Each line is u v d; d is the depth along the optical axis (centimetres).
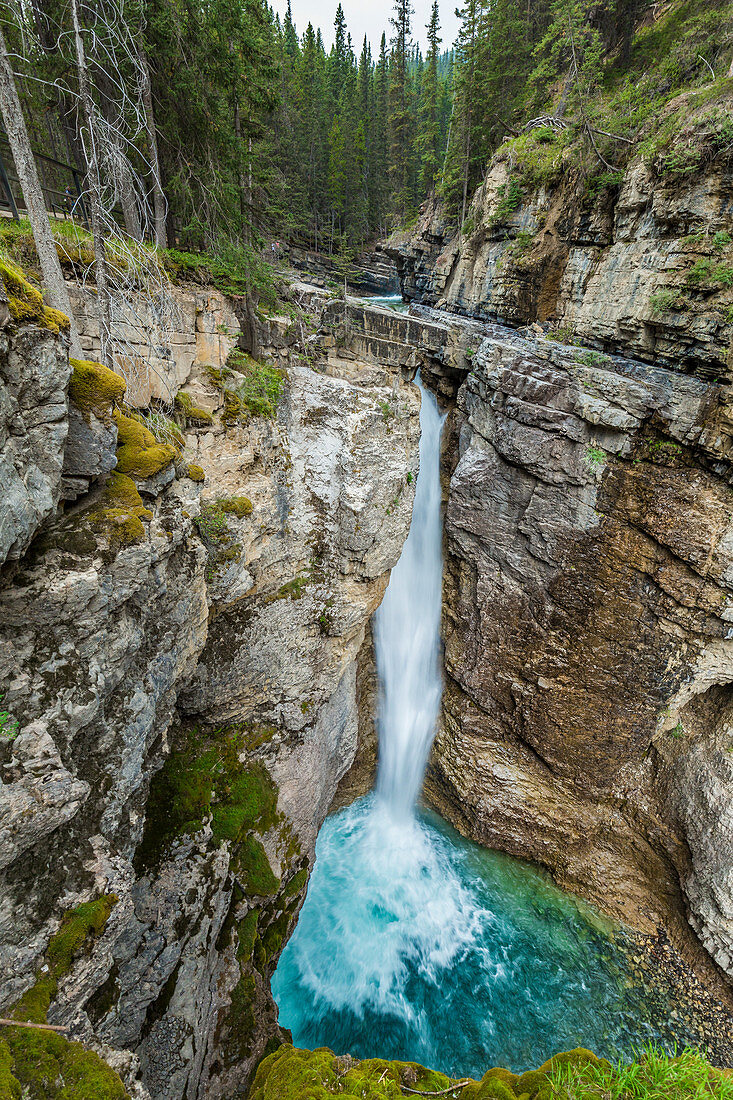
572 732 1766
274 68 1316
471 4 2622
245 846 1186
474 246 2588
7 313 495
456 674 2019
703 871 1488
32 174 750
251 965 1115
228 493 1241
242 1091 984
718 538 1488
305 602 1450
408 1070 635
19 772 489
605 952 1550
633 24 2200
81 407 656
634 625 1656
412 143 4809
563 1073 608
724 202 1395
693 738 1633
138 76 1089
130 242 1032
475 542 1964
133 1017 816
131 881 609
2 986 458
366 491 1432
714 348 1471
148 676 764
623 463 1614
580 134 1892
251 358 1419
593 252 1850
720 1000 1427
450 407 2209
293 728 1457
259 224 1689
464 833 1927
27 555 588
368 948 1517
